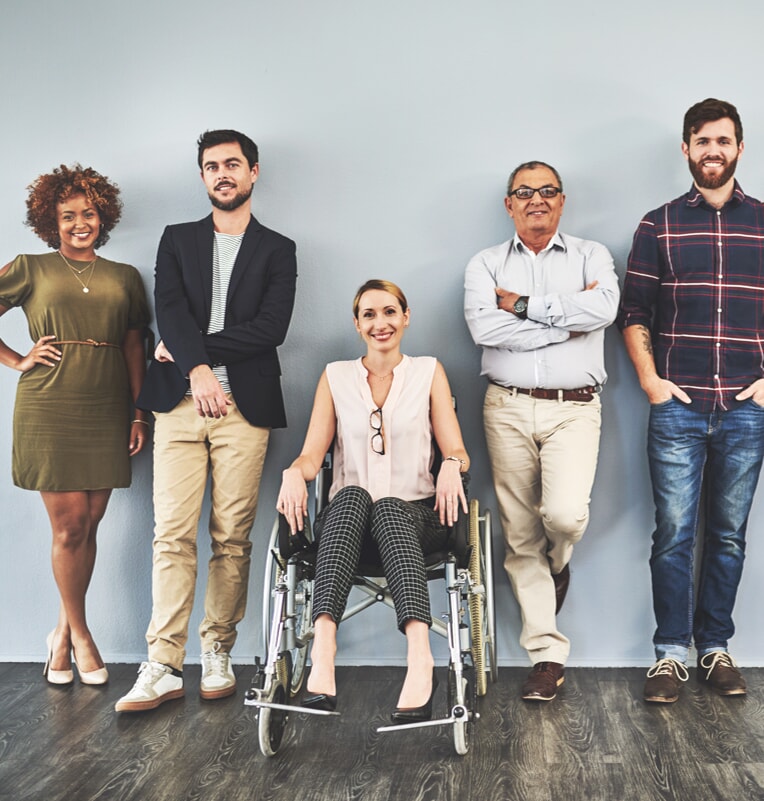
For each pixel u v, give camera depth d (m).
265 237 3.21
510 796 2.29
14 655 3.48
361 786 2.36
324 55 3.42
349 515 2.55
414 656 2.39
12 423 3.45
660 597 3.14
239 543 3.17
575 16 3.35
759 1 3.30
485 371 3.20
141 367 3.38
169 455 3.12
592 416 3.12
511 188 3.13
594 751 2.56
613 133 3.33
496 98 3.37
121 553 3.46
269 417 3.15
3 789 2.35
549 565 3.25
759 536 3.30
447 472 2.69
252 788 2.35
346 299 3.42
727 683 3.03
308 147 3.42
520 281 3.15
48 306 3.20
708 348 3.05
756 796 2.28
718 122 2.98
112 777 2.42
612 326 3.35
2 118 3.48
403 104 3.39
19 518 3.48
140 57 3.46
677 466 3.09
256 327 3.09
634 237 3.16
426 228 3.39
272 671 2.44
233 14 3.44
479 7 3.37
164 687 3.00
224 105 3.44
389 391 2.90
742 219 3.06
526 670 3.33
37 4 3.48
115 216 3.37
